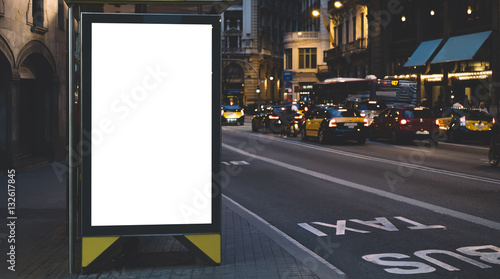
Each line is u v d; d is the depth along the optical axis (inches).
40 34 655.1
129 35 225.3
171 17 226.4
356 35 2042.3
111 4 227.6
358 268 245.6
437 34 1496.1
